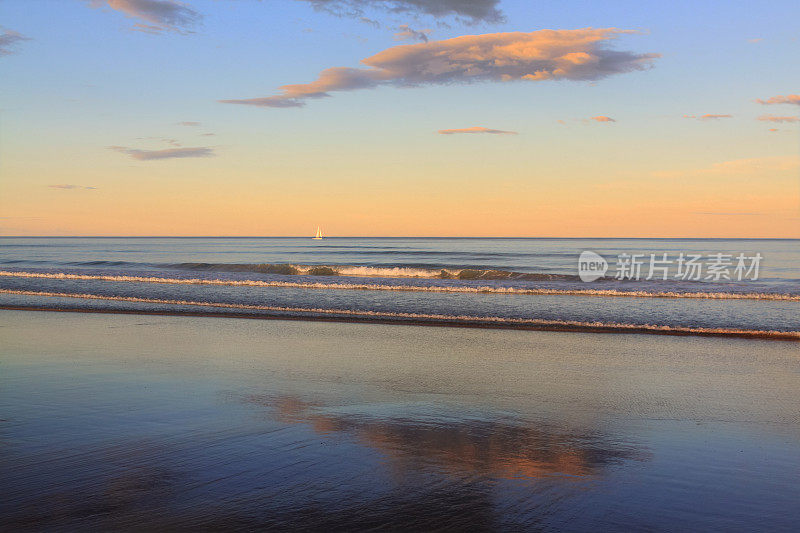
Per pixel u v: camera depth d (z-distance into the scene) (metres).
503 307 17.34
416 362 9.70
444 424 6.16
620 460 5.09
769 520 3.89
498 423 6.23
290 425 6.04
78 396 7.16
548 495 4.28
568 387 8.01
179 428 5.86
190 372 8.73
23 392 7.35
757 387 8.06
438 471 4.75
